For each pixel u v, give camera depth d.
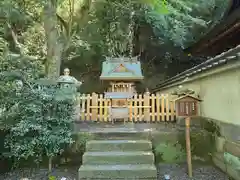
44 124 4.02
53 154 4.21
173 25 11.07
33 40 10.28
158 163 4.58
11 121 3.95
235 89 3.62
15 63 4.75
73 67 14.77
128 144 4.30
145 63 16.08
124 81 6.50
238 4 7.78
